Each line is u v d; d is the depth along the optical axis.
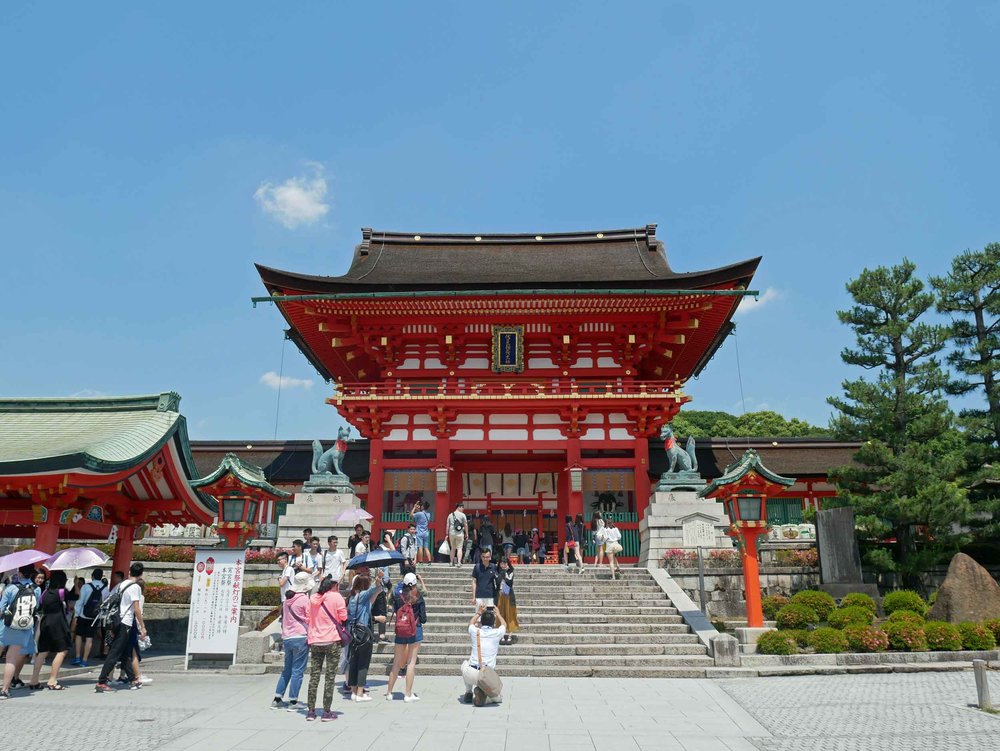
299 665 12.80
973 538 28.00
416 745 10.02
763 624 21.23
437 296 34.00
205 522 22.17
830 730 11.02
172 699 13.36
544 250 45.00
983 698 12.48
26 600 13.94
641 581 23.75
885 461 28.00
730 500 19.70
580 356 37.41
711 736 10.66
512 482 39.88
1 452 17.55
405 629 13.52
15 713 11.92
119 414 20.64
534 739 10.43
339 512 30.17
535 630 19.42
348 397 35.00
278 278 34.53
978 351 31.27
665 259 43.00
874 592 23.72
